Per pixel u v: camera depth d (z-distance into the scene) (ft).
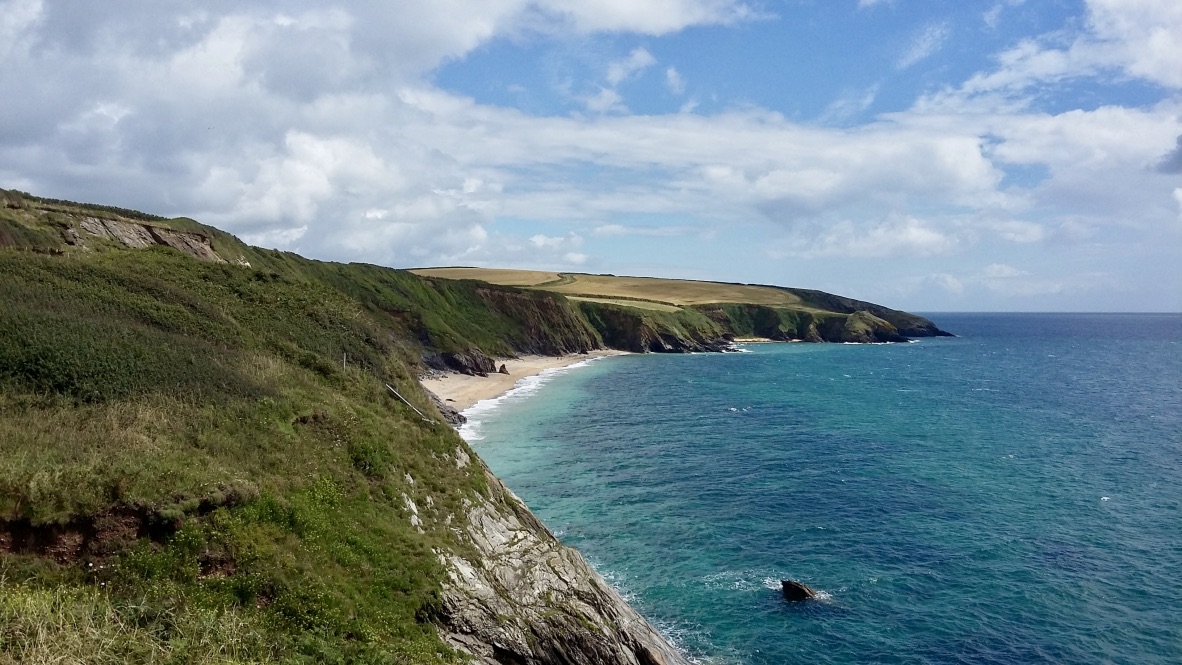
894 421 231.50
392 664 51.34
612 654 70.49
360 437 81.97
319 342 126.93
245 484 59.77
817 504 138.51
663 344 528.63
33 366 66.74
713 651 85.20
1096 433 213.46
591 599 76.64
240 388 81.71
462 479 90.58
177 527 52.26
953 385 334.85
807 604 96.43
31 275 102.01
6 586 43.16
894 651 85.35
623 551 113.91
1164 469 167.84
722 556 112.27
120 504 51.31
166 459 59.11
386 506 72.74
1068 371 413.18
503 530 84.53
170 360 81.05
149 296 112.57
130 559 48.93
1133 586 101.91
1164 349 631.56
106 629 42.01
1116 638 87.97
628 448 186.39
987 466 169.89
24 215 155.33
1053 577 104.94
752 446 190.60
